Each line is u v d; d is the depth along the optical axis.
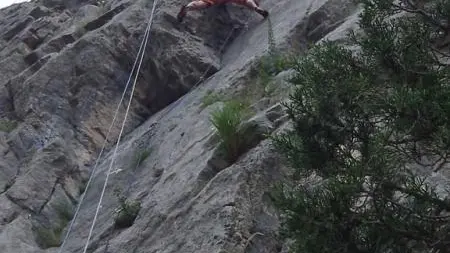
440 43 4.24
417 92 3.39
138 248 7.32
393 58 3.89
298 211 3.52
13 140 11.76
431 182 4.92
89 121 12.33
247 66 10.41
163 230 7.28
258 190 6.84
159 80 13.03
